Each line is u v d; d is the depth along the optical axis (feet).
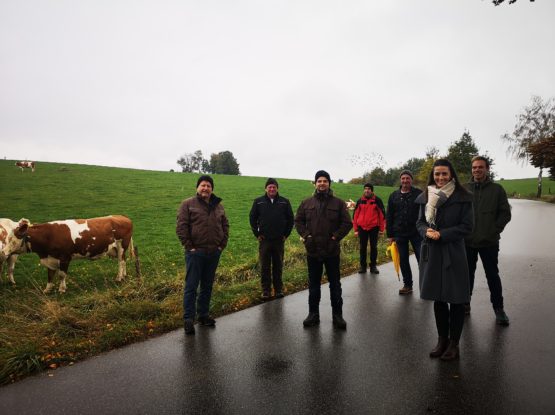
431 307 19.60
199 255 17.39
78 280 31.27
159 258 37.86
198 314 17.66
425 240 13.92
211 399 11.11
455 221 13.38
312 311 17.40
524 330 15.58
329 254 17.02
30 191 81.30
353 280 25.73
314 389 11.51
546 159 116.47
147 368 13.16
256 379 12.24
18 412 10.61
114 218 30.68
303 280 25.52
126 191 88.02
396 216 22.76
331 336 15.80
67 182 95.35
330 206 17.37
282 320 17.99
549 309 18.08
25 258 38.34
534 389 11.10
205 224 17.67
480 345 14.24
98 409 10.70
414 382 11.75
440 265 13.47
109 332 15.87
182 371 12.90
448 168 13.80
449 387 11.37
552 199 111.14
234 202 81.51
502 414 9.95
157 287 23.07
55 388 11.89
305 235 17.44
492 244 16.61
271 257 22.74
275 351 14.39
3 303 23.72
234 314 19.04
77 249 28.27
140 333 16.29
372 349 14.37
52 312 17.44
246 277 27.91
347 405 10.59
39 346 14.49
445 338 13.83
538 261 28.91
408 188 22.71
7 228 30.89
